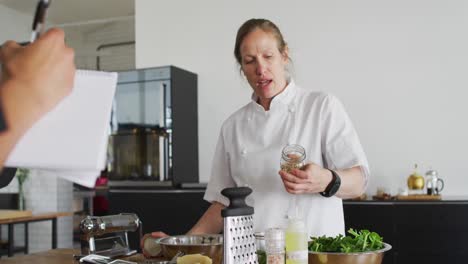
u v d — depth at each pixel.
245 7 4.41
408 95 3.91
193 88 4.50
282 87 1.92
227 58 4.47
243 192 1.12
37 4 0.45
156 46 4.73
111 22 7.94
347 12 4.08
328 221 1.79
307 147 1.85
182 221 4.08
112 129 4.40
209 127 4.51
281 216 1.82
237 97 4.43
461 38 3.81
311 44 4.17
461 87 3.80
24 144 0.47
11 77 0.39
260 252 1.28
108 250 1.77
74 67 0.42
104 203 6.43
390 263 3.45
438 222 3.38
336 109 1.86
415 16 3.91
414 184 3.64
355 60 4.05
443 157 3.81
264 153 1.90
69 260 1.71
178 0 4.66
